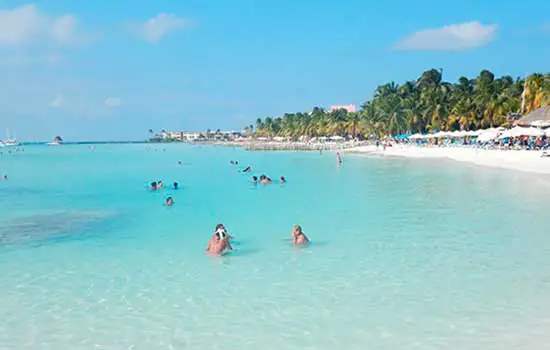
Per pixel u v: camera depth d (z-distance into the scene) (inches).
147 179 1774.1
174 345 349.4
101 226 811.4
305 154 3853.3
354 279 485.1
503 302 412.2
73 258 594.6
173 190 1365.7
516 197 1013.8
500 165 1802.4
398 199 1053.8
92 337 365.1
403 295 435.5
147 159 3545.8
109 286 480.7
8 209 1018.1
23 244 674.8
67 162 3211.1
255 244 646.5
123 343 354.3
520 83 3373.5
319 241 655.8
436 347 336.5
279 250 610.9
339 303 420.5
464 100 3703.3
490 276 481.7
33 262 576.4
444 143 3636.8
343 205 987.3
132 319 396.8
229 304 424.8
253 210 949.8
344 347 340.2
